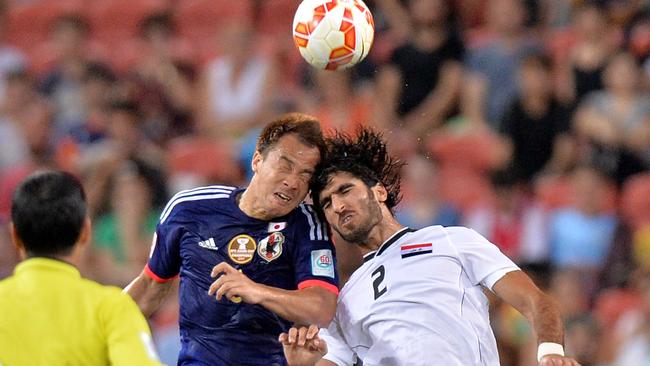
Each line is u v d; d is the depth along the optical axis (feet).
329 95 135.13
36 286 46.52
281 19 163.84
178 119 149.59
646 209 125.49
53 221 47.03
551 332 57.31
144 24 163.22
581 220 122.21
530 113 133.18
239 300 59.47
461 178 131.44
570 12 145.38
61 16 159.94
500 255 62.34
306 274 59.36
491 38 143.33
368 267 63.77
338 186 62.34
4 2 174.91
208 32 164.35
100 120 145.69
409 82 138.00
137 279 63.21
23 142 149.38
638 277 117.50
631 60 133.80
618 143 130.11
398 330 61.67
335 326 64.49
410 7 144.15
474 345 61.00
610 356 110.42
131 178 132.36
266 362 60.29
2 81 159.74
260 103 146.10
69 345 45.65
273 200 59.36
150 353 45.57
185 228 60.75
